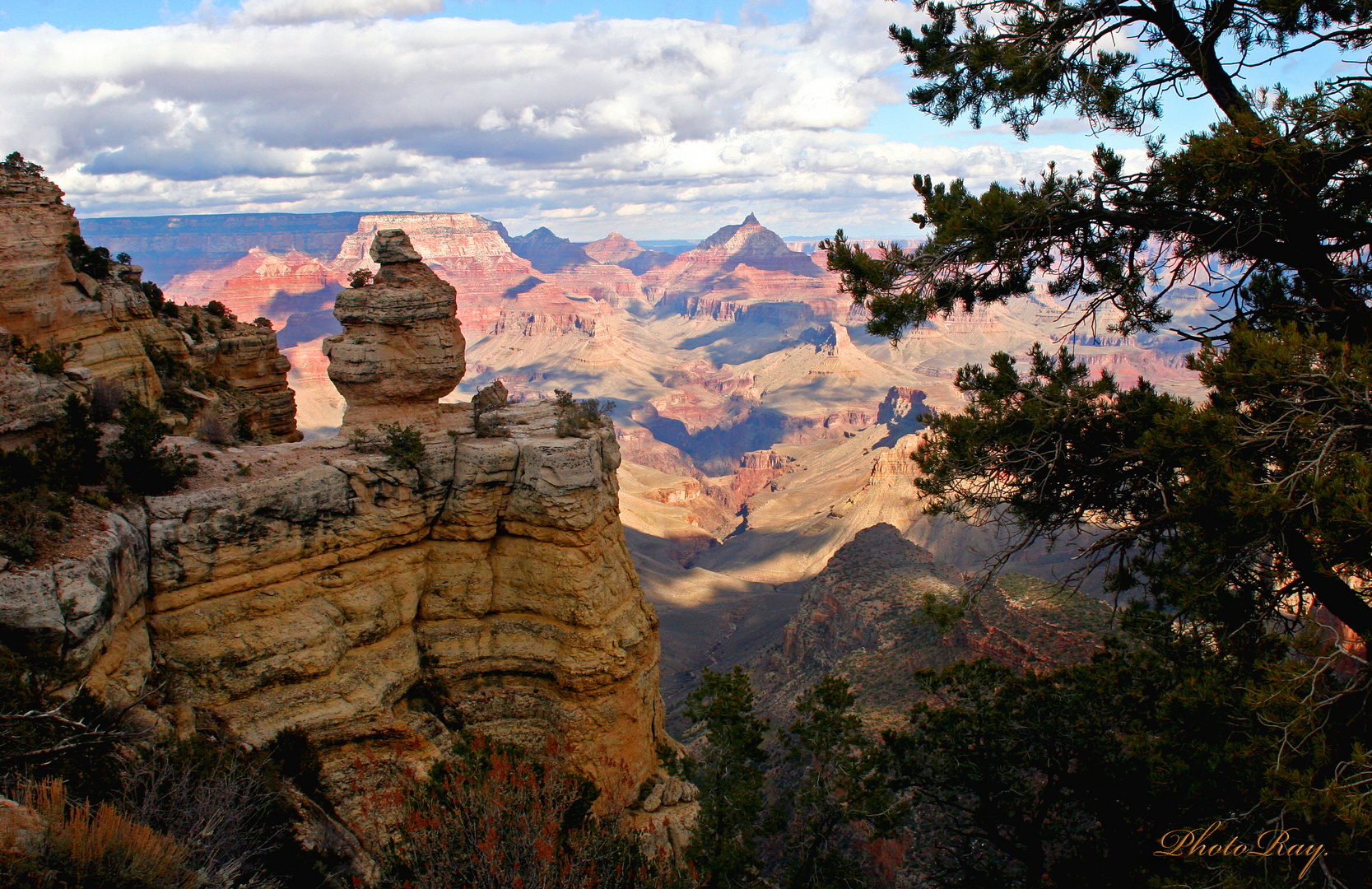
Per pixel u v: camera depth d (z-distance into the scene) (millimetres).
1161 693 24109
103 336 36375
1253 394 15133
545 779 18375
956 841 34094
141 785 16047
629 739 32094
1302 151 15391
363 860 21172
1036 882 24250
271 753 24000
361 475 29328
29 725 15516
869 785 29375
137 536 24828
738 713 30641
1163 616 21125
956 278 19594
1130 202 18359
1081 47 19172
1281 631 18250
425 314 33938
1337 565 13719
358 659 28812
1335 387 14000
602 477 32688
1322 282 16875
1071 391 18844
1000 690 28000
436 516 31031
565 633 30922
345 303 33750
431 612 31031
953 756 27938
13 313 32406
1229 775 16391
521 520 31172
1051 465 17594
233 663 26266
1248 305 19406
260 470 28875
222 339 49156
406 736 28516
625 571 33688
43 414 27219
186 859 13625
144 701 22547
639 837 24531
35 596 20453
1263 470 15180
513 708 31297
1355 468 13086
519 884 14359
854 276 20031
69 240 39188
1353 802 12203
